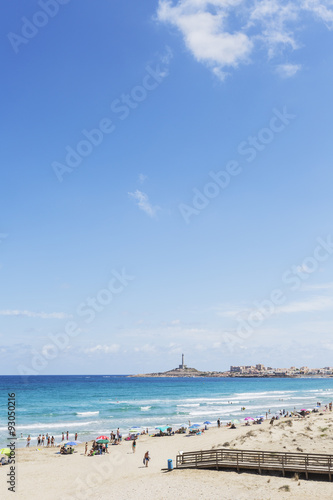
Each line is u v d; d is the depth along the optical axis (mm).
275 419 74438
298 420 64312
